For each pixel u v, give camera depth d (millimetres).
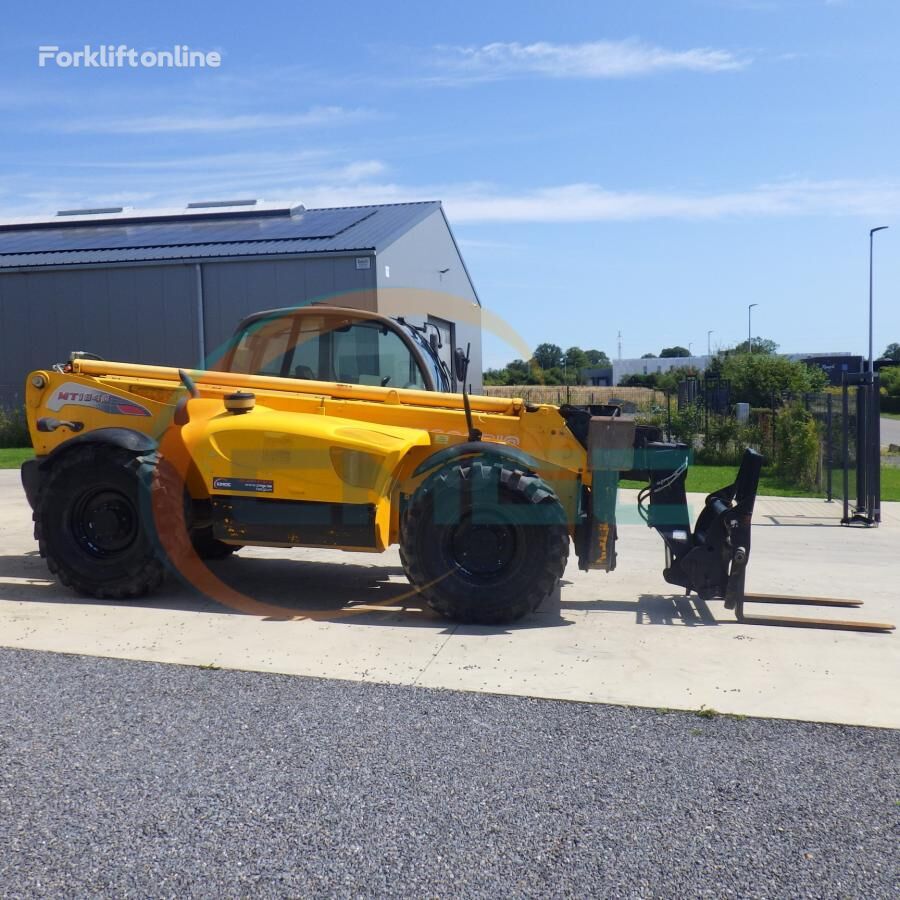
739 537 6035
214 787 3531
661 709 4387
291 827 3246
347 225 20750
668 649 5375
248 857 3055
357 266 18578
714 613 6312
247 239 20359
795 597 6590
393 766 3734
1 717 4176
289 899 2830
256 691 4551
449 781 3611
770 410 18141
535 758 3830
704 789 3580
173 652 5148
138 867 2982
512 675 4848
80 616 5879
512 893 2879
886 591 7129
